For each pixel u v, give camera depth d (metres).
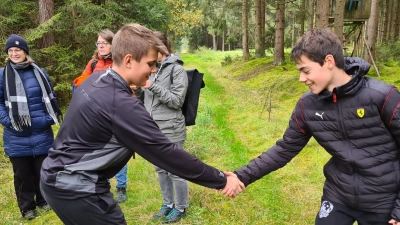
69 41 8.92
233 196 2.10
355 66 1.78
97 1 9.47
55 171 1.70
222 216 3.45
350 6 10.72
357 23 11.42
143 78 1.78
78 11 8.55
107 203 1.76
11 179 4.62
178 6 28.12
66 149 1.70
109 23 8.83
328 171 2.06
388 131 1.79
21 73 3.29
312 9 16.59
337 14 9.03
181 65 3.11
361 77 1.79
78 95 1.72
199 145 5.57
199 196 3.82
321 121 1.93
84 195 1.70
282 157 2.22
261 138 6.12
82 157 1.68
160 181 3.37
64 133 1.73
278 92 9.82
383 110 1.74
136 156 5.35
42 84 3.35
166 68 3.03
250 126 6.88
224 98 10.05
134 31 1.71
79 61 8.83
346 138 1.88
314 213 3.47
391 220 1.83
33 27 8.62
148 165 4.96
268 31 18.14
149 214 3.55
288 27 29.09
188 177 1.81
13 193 4.12
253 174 2.23
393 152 1.83
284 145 2.21
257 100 9.30
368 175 1.86
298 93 9.28
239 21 29.73
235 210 3.55
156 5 11.62
